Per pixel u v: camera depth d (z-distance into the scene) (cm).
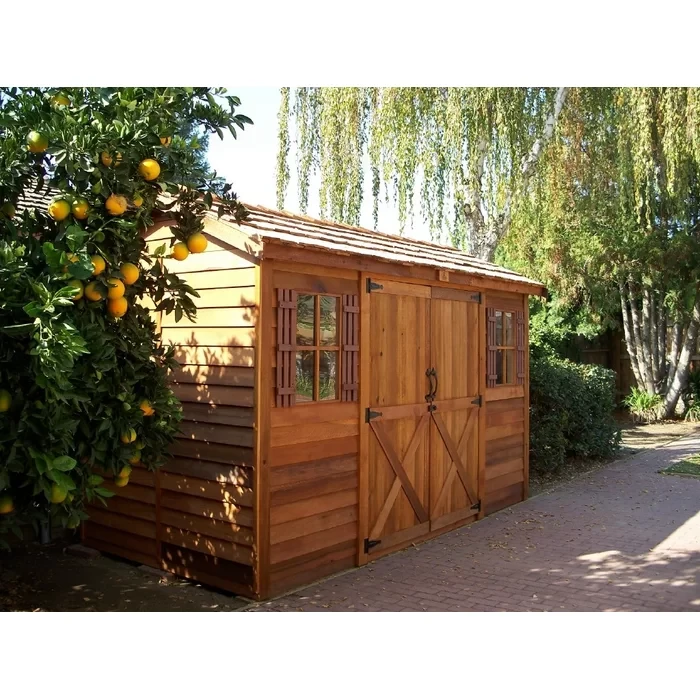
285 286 540
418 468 682
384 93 1180
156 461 486
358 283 611
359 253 581
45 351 339
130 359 455
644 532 706
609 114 1312
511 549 656
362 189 1263
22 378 381
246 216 512
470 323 766
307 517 559
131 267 435
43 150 405
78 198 407
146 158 439
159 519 593
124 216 445
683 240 1415
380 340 636
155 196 467
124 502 624
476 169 1181
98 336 399
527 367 886
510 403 847
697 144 1293
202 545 558
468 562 617
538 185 1279
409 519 670
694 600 515
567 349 1561
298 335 552
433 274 685
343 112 1246
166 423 470
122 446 440
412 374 675
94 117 424
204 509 556
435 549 659
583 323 1505
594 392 1098
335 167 1266
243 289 530
